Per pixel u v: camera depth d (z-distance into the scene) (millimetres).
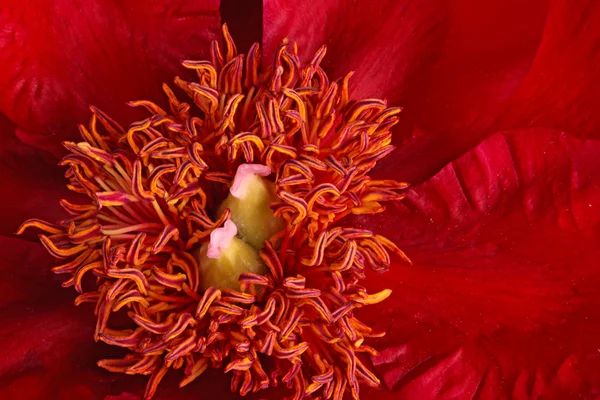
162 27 229
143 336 213
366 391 217
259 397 214
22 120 228
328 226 223
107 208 220
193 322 211
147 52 231
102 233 216
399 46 231
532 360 214
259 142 216
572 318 216
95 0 227
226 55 227
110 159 216
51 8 226
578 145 218
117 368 212
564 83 228
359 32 232
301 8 229
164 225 218
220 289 215
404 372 217
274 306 211
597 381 210
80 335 221
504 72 224
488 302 220
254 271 215
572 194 219
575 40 226
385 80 233
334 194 216
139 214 219
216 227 214
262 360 218
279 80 218
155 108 221
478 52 226
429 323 220
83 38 229
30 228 229
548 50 227
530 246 221
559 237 219
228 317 211
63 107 229
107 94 231
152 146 215
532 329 217
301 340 217
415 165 230
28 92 228
